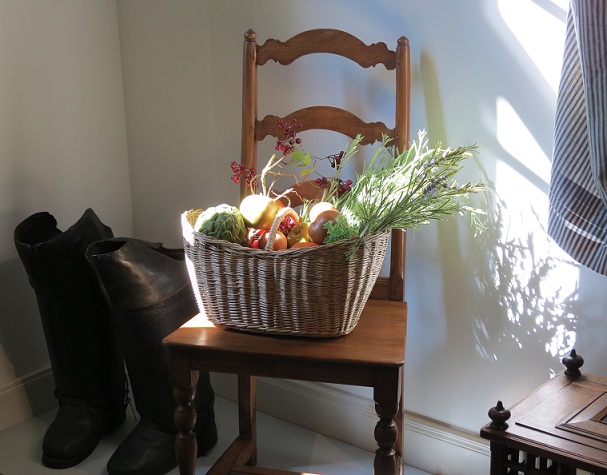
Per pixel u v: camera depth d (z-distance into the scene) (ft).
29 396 8.21
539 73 5.69
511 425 4.81
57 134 8.14
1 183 7.70
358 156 6.85
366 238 5.03
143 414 7.16
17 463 7.26
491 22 5.87
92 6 8.30
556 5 5.51
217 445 7.57
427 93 6.35
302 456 7.34
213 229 5.30
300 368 5.23
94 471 7.12
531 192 5.91
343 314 5.26
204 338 5.41
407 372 7.09
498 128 6.00
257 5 7.26
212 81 7.82
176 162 8.41
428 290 6.76
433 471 7.02
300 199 6.31
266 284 5.19
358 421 7.45
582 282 5.76
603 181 4.67
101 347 7.48
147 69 8.41
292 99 7.22
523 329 6.20
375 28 6.53
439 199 5.33
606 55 4.45
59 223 8.30
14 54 7.64
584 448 4.50
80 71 8.28
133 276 6.49
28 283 8.14
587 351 5.84
